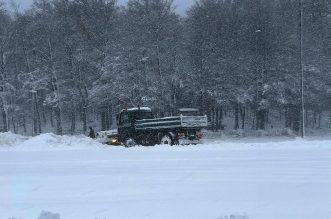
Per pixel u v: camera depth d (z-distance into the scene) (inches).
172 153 732.0
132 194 394.6
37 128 2465.6
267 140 1435.8
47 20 2004.2
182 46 1868.8
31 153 818.8
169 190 406.3
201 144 914.7
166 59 1806.1
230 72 1985.7
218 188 407.8
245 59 2014.0
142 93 1774.1
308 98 2007.9
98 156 719.1
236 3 2198.6
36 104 2239.2
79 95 2065.7
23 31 2081.7
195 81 1950.1
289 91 2020.2
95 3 2005.4
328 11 2239.2
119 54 1828.2
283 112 2532.0
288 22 2118.6
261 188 401.4
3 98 1973.4
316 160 588.4
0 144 996.6
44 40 2005.4
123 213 324.2
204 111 2010.3
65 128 2421.3
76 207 349.1
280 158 617.9
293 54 2026.3
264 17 2058.3
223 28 2081.7
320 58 2076.8
